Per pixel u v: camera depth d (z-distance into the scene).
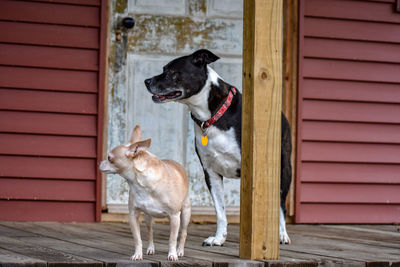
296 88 5.25
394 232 4.73
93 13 4.96
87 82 4.93
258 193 2.96
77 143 4.91
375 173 5.43
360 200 5.39
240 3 5.38
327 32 5.33
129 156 2.81
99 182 4.93
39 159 4.85
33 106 4.84
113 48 5.12
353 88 5.39
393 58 5.48
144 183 2.84
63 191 4.88
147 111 5.16
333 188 5.34
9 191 4.80
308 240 4.08
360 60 5.39
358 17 5.39
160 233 4.30
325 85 5.33
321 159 5.30
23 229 4.29
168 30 5.23
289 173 4.13
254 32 2.96
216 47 5.31
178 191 2.91
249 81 3.00
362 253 3.41
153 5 5.21
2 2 4.81
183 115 5.21
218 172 3.91
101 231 4.28
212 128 3.75
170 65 3.69
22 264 2.65
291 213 5.25
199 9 5.30
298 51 5.25
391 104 5.48
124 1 5.15
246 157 3.02
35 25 4.86
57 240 3.69
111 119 5.08
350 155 5.38
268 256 2.98
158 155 5.16
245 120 3.04
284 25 5.30
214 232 4.47
